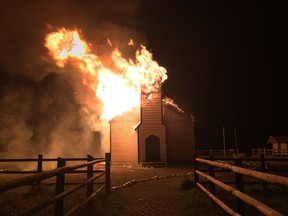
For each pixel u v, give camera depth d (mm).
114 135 26812
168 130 27000
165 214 6883
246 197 4289
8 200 7652
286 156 33281
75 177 12992
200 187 9094
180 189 10359
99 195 8891
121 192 9961
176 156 26641
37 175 3547
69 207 6781
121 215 6840
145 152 25656
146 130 26094
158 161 25547
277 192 8609
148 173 17688
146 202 8336
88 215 6504
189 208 7305
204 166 24047
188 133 27047
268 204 6910
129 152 26500
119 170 20344
